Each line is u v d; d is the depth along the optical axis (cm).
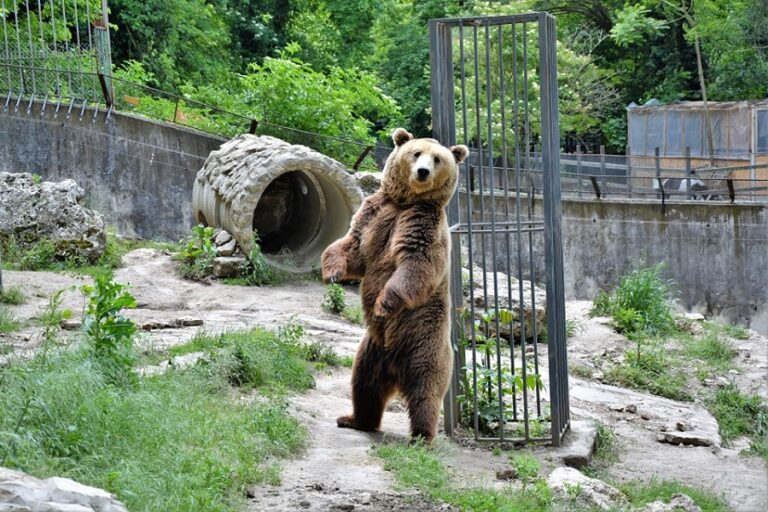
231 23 3272
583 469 827
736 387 1311
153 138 1889
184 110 2281
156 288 1403
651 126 2950
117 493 565
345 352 1141
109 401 669
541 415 957
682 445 1016
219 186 1564
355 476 691
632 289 1630
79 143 1850
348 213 1575
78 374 682
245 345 973
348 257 823
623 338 1491
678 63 3569
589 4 3659
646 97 3653
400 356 801
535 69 2392
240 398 846
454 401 893
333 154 2222
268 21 3344
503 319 877
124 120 1869
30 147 1828
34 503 468
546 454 833
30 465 568
